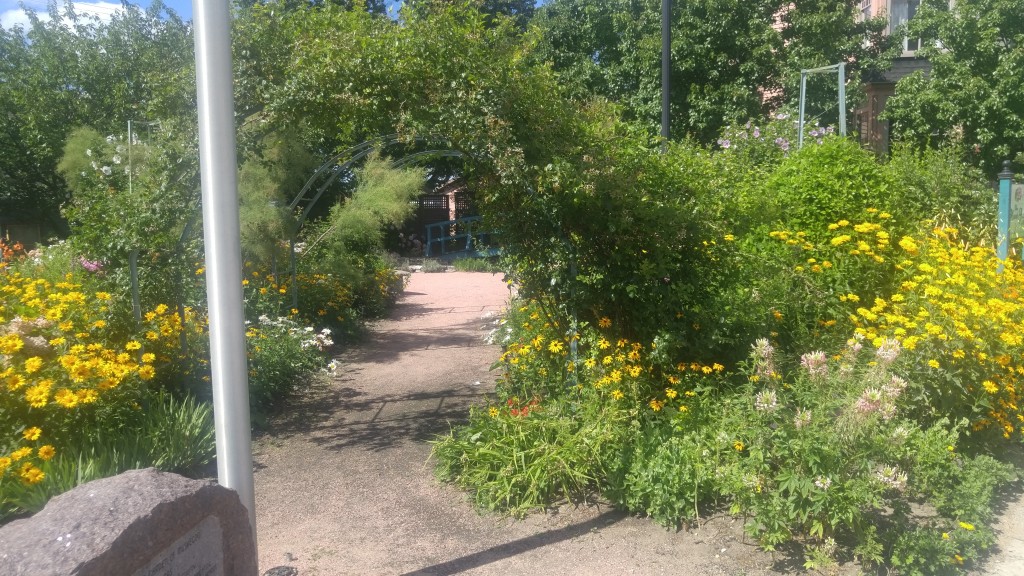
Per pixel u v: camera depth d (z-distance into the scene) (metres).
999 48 13.31
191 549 2.21
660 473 3.96
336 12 5.34
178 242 5.63
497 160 4.71
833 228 6.30
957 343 4.36
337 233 11.68
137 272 5.58
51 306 5.65
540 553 3.71
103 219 5.52
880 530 3.60
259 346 6.79
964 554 3.47
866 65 16.05
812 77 15.12
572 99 5.33
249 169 8.48
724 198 5.77
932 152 9.25
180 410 4.96
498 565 3.60
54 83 16.61
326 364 8.05
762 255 5.94
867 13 19.88
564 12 18.53
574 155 4.84
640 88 16.62
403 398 6.73
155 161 5.28
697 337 4.93
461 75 4.85
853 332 5.48
